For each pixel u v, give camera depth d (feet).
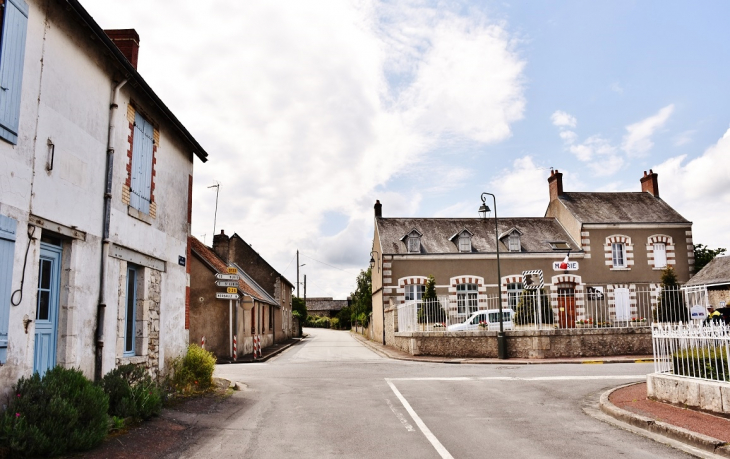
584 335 67.62
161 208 36.65
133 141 31.89
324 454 22.15
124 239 30.37
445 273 105.09
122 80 29.78
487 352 70.23
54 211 23.52
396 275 104.83
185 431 26.21
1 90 19.79
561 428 27.27
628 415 28.40
